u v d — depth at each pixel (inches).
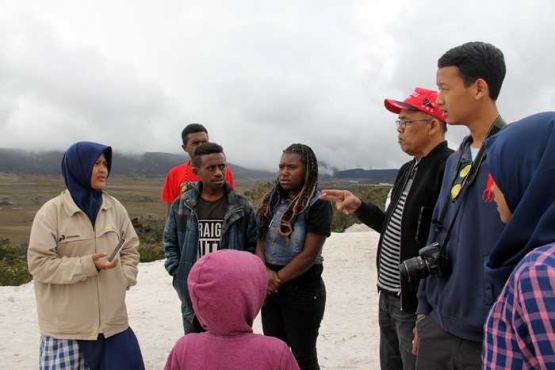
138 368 138.2
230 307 82.6
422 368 100.0
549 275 53.4
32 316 290.5
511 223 62.5
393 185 138.9
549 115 63.3
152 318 288.7
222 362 83.6
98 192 139.8
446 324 96.2
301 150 144.3
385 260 130.6
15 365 216.7
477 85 98.1
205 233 150.6
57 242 132.3
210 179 150.0
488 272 67.1
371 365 211.9
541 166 59.7
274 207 148.2
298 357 141.9
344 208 135.9
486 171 92.4
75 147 134.6
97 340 132.5
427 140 126.2
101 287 133.4
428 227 121.0
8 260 656.4
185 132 231.5
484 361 62.6
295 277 139.8
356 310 304.8
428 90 128.5
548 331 52.5
